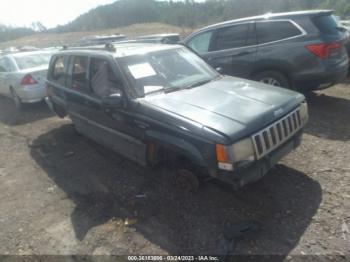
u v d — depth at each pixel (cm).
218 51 656
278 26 580
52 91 573
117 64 389
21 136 620
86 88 457
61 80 536
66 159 491
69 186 409
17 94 786
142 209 343
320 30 543
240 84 402
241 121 296
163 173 406
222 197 346
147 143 366
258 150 297
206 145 291
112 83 395
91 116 459
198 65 450
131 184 395
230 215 317
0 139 614
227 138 279
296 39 557
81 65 471
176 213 329
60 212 354
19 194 402
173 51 446
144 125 349
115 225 322
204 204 338
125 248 290
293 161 408
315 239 276
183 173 355
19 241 314
